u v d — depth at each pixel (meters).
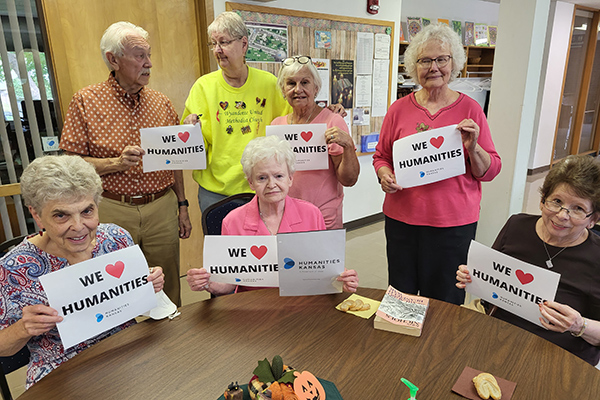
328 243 1.18
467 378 0.92
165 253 2.08
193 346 1.06
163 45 2.72
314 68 1.80
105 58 1.74
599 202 1.11
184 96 2.90
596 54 6.76
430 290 1.86
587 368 0.95
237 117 2.04
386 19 3.85
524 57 2.20
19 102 2.29
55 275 0.98
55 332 1.16
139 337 1.11
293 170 1.41
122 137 1.86
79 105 1.79
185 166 1.85
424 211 1.73
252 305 1.26
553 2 5.53
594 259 1.20
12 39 2.21
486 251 1.17
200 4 2.75
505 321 1.27
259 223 1.44
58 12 2.29
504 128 2.37
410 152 1.64
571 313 1.03
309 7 3.26
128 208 1.91
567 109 6.70
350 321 1.16
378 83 3.94
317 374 0.94
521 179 2.44
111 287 1.07
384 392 0.89
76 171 1.04
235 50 1.87
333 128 1.75
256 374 0.82
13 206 2.39
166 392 0.90
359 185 4.15
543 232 1.31
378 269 3.25
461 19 5.81
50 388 0.92
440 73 1.63
